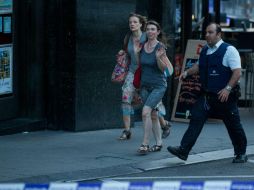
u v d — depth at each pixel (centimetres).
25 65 2064
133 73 1866
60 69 2028
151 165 1638
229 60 1595
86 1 1994
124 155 1733
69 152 1761
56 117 2055
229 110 1634
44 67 2055
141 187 1002
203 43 2273
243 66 2714
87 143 1880
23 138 1938
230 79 1603
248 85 2628
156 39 1703
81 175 1527
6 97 2031
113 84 2083
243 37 2834
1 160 1652
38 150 1780
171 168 1627
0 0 1988
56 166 1599
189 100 2288
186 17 2466
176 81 2362
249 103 2612
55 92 2045
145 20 1827
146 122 1727
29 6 2036
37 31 2036
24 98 2077
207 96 1627
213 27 1603
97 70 2042
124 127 2091
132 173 1573
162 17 2258
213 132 2109
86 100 2034
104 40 2045
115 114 2102
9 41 2027
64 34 2008
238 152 1688
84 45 2006
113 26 2061
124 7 2080
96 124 2064
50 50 2038
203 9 2603
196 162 1686
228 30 2903
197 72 1738
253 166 1655
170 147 1642
